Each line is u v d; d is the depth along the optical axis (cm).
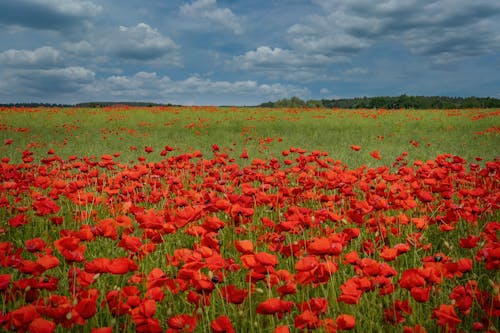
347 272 269
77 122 1978
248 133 1568
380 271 186
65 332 185
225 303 217
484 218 370
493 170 485
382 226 321
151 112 2575
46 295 225
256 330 195
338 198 400
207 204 281
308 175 544
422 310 204
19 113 2375
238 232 321
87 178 518
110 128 1805
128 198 421
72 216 418
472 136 1355
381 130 1652
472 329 191
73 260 186
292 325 197
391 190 389
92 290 182
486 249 202
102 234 232
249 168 534
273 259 172
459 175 489
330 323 164
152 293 178
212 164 585
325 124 1864
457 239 333
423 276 179
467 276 256
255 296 221
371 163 862
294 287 179
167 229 238
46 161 568
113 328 188
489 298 195
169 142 1320
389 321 192
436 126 1791
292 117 2297
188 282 207
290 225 249
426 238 324
